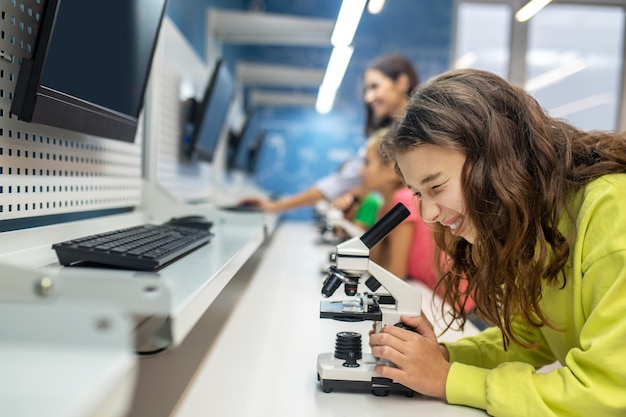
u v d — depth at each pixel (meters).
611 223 0.71
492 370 0.77
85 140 1.21
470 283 0.90
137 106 1.32
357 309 0.87
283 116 5.00
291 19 2.92
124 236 0.95
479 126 0.76
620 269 0.68
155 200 1.68
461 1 4.78
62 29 0.88
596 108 4.82
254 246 1.35
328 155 5.01
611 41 4.78
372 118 2.96
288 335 1.07
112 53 1.10
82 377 0.53
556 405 0.68
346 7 1.67
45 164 1.02
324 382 0.79
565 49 4.79
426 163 0.78
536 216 0.78
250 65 4.04
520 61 4.76
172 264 0.87
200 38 2.93
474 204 0.77
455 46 4.80
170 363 0.89
